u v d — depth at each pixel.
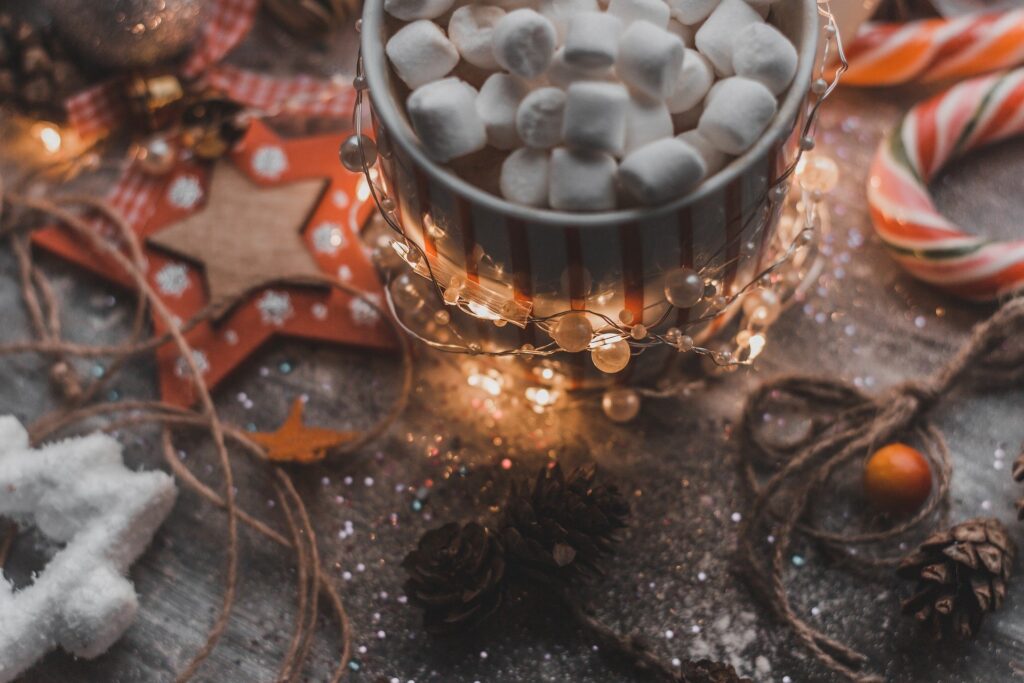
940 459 0.36
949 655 0.35
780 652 0.35
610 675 0.35
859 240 0.39
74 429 0.38
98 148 0.41
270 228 0.39
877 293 0.38
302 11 0.40
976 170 0.39
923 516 0.35
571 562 0.34
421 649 0.35
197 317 0.37
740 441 0.37
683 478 0.37
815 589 0.35
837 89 0.40
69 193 0.40
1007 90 0.37
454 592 0.34
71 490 0.35
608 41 0.30
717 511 0.36
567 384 0.36
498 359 0.36
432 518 0.37
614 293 0.32
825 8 0.35
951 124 0.38
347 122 0.41
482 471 0.37
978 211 0.39
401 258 0.36
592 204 0.30
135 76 0.40
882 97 0.40
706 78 0.31
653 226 0.30
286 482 0.36
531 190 0.30
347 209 0.39
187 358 0.36
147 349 0.37
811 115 0.32
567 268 0.31
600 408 0.37
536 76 0.30
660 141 0.30
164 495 0.36
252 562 0.36
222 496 0.37
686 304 0.32
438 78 0.31
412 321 0.38
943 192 0.39
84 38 0.39
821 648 0.35
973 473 0.36
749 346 0.35
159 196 0.40
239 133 0.39
